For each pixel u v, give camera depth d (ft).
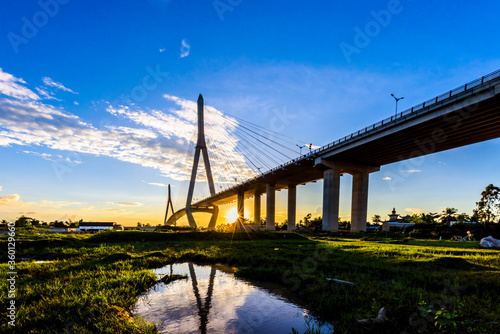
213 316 24.85
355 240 122.93
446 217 274.36
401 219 286.05
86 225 333.42
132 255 57.36
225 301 28.89
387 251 61.77
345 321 21.16
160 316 24.80
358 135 169.07
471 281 30.01
